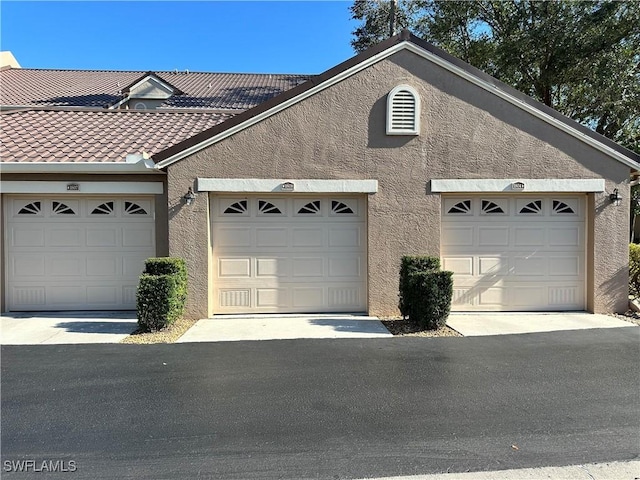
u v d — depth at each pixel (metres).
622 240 8.98
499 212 9.14
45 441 3.81
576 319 8.48
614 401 4.62
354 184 8.66
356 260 9.06
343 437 3.87
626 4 16.00
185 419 4.22
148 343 6.85
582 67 17.22
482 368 5.66
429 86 8.73
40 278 9.23
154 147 9.39
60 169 8.48
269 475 3.30
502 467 3.40
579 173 8.88
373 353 6.32
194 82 19.56
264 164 8.61
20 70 20.16
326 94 8.66
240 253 8.93
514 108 8.81
